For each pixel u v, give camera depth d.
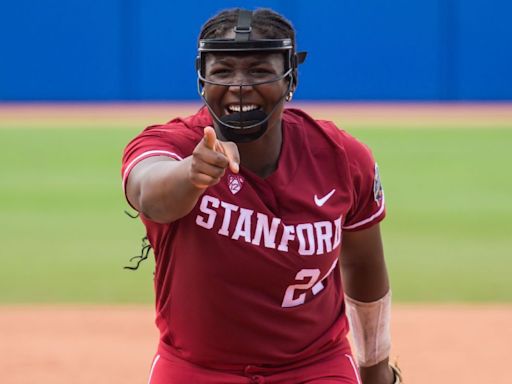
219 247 11.84
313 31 102.44
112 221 45.28
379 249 13.80
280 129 12.29
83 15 102.12
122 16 102.12
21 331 26.80
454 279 33.88
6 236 41.72
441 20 102.88
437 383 22.38
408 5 102.44
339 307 13.17
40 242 40.41
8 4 101.94
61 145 74.06
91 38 102.44
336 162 12.46
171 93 102.94
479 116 93.81
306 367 12.70
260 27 11.79
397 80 103.31
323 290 12.70
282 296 12.23
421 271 35.12
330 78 103.19
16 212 47.78
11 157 68.31
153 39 102.19
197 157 10.11
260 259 11.91
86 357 24.30
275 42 11.67
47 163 65.56
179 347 12.61
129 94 103.06
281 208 12.06
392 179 58.97
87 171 62.03
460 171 62.25
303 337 12.54
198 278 11.98
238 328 12.22
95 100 103.06
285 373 12.61
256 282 12.03
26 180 58.41
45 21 102.25
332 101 103.38
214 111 11.92
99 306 29.84
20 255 37.78
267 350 12.38
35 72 102.75
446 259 37.25
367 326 14.48
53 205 49.84
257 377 12.46
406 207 49.56
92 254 37.94
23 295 31.36
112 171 61.97
